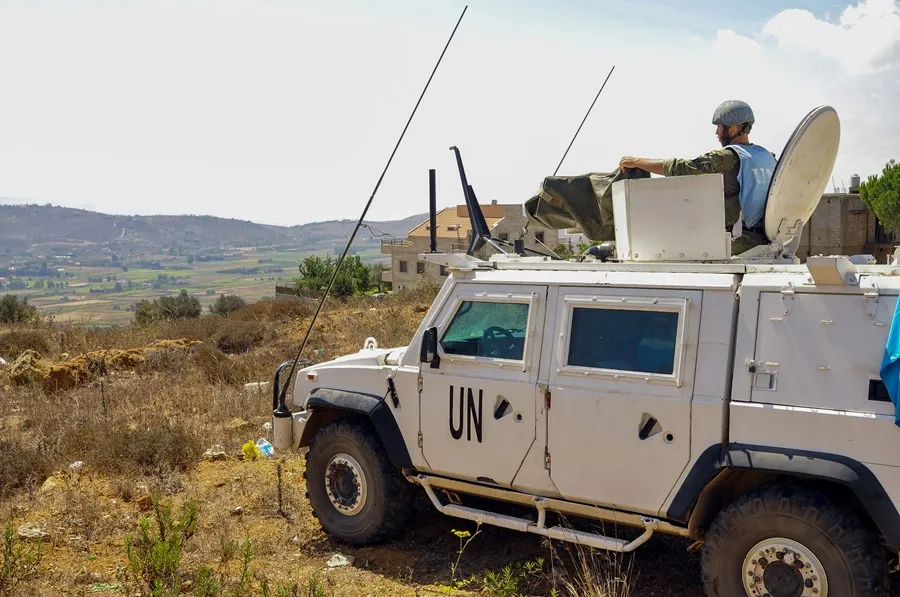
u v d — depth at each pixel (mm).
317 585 5406
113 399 11461
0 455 8109
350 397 6301
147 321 22344
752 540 4539
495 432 5547
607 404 5047
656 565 5785
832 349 4418
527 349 5418
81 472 8297
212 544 6320
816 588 4344
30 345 15680
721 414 4637
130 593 5508
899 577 4820
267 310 20062
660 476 4871
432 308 6039
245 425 9945
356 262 53156
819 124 5477
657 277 5062
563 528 5375
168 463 8297
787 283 4609
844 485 4434
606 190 6320
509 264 5871
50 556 6180
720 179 5383
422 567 5961
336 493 6496
